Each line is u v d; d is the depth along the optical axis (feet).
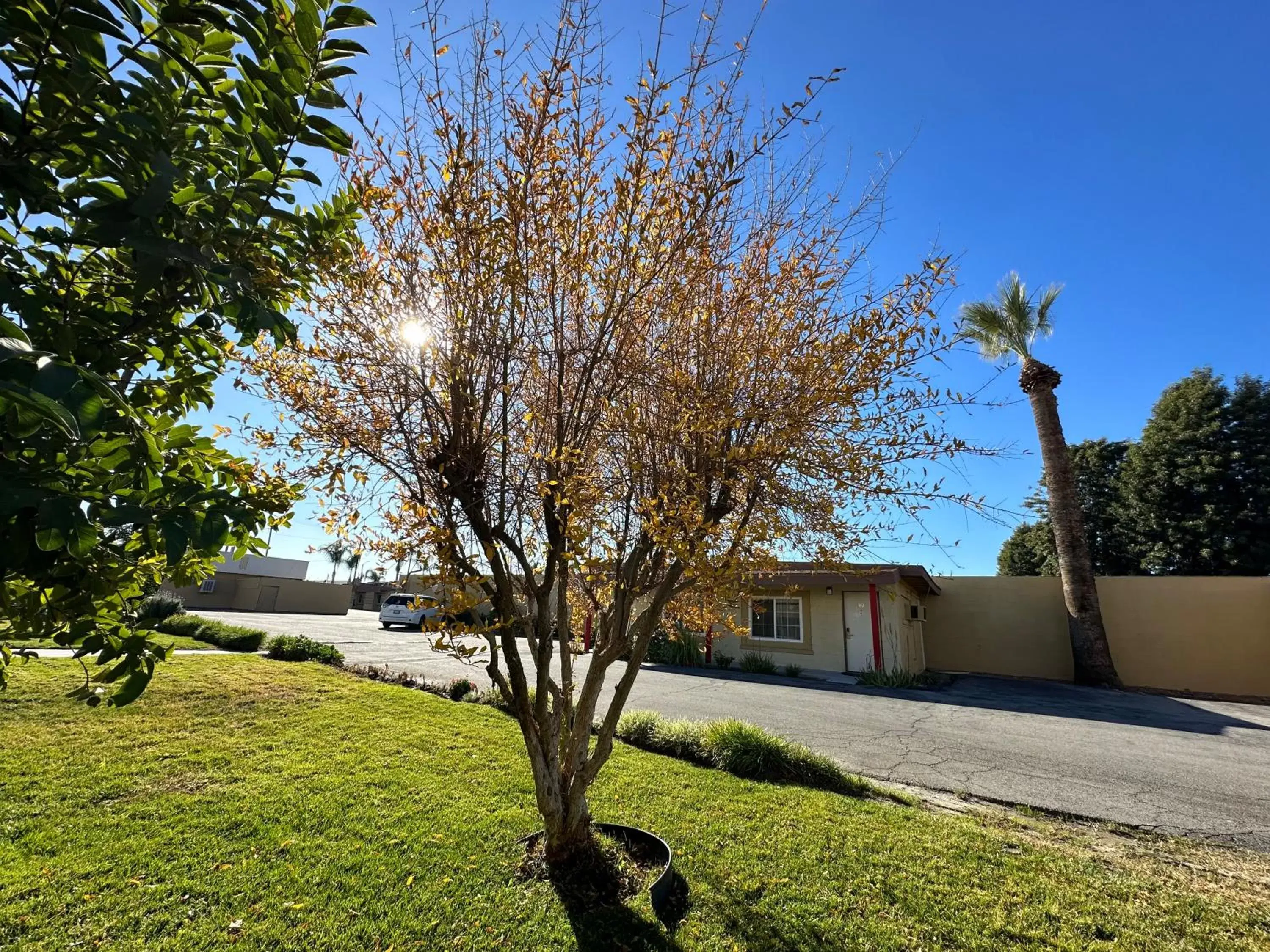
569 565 11.18
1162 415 75.25
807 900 10.78
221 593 111.04
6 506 3.34
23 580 4.50
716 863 12.02
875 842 13.33
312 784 15.23
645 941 9.37
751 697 34.42
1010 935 10.00
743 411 9.99
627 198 8.54
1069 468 51.55
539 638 11.42
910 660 50.78
